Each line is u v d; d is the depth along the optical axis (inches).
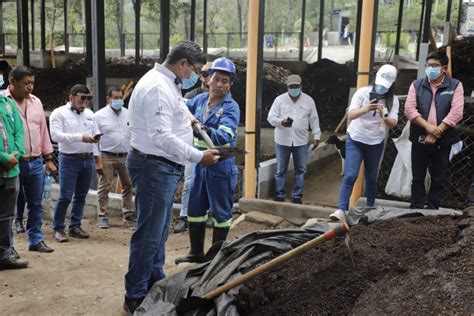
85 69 634.2
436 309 92.3
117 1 942.4
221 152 135.0
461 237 118.0
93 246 221.0
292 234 149.1
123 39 818.2
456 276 99.0
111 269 181.3
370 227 145.8
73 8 1005.8
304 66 635.5
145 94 120.2
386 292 104.3
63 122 226.5
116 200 278.4
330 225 153.8
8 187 172.4
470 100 281.1
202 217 179.6
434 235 129.4
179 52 123.0
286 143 264.5
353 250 127.6
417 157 199.5
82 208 240.4
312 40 1094.4
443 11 956.0
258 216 243.4
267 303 121.4
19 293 155.6
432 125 192.1
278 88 538.6
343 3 1196.5
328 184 315.9
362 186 236.5
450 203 233.0
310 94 552.7
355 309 104.4
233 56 772.6
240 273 131.0
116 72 609.3
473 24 768.3
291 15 1074.7
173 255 200.2
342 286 116.6
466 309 90.4
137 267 131.2
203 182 174.6
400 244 127.7
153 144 121.7
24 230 250.2
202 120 172.7
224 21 1109.7
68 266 184.7
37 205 204.5
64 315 139.9
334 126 485.4
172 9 958.4
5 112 169.8
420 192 202.8
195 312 118.5
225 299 116.3
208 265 138.6
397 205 223.8
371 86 207.8
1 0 807.7
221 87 168.6
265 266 115.7
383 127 204.8
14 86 190.7
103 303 148.2
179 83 126.7
